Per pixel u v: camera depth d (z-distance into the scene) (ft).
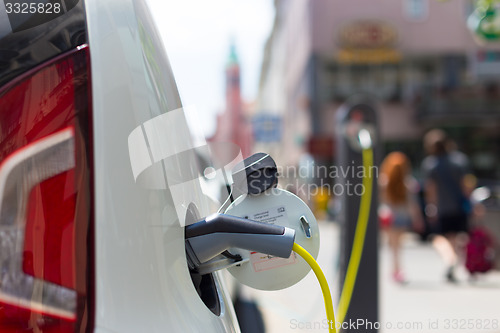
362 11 100.22
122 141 3.80
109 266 3.67
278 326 14.43
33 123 3.66
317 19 100.22
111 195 3.72
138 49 4.15
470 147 100.89
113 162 3.75
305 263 4.44
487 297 21.81
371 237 12.49
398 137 102.47
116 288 3.67
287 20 133.90
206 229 4.24
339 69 101.24
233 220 4.23
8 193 3.61
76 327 3.56
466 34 100.27
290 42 129.29
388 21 100.27
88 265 3.62
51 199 3.62
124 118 3.84
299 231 4.43
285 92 141.69
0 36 3.76
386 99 101.86
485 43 25.64
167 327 3.84
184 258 4.20
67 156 3.66
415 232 41.96
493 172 100.01
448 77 100.73
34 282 3.58
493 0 24.00
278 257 4.38
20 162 3.63
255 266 4.46
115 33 4.00
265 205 4.46
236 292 15.64
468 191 27.27
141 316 3.74
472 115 99.09
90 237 3.63
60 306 3.58
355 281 12.42
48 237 3.60
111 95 3.83
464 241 27.27
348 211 12.44
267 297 17.84
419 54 100.99
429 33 100.48
